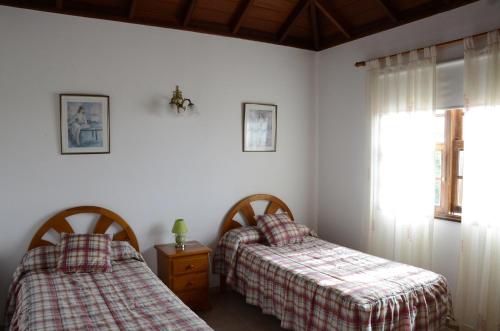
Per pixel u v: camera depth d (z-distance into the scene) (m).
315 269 3.15
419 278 2.92
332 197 4.69
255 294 3.48
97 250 3.13
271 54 4.49
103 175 3.58
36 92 3.29
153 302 2.47
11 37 3.19
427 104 3.48
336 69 4.57
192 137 4.02
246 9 3.86
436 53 3.42
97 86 3.53
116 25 3.59
